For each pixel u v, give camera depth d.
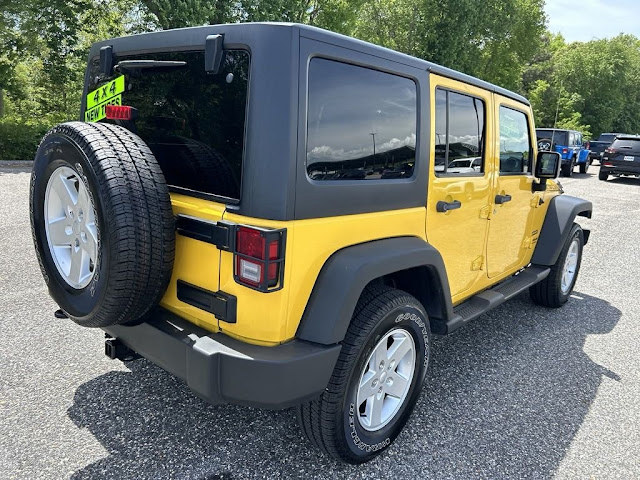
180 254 2.30
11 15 17.56
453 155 3.11
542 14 31.50
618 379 3.69
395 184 2.57
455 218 3.16
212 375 2.04
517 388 3.47
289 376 2.05
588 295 5.76
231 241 2.03
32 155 15.51
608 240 8.88
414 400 2.78
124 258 2.04
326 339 2.14
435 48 27.02
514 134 3.96
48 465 2.42
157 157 2.56
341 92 2.23
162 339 2.25
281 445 2.68
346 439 2.39
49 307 4.30
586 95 49.00
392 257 2.39
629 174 18.86
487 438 2.87
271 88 1.98
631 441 2.93
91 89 2.98
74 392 3.06
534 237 4.64
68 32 18.36
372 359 2.48
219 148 2.17
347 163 2.30
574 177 21.09
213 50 2.11
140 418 2.84
